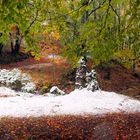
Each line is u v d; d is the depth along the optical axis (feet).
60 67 141.59
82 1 30.48
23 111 66.74
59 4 29.86
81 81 90.63
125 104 81.25
